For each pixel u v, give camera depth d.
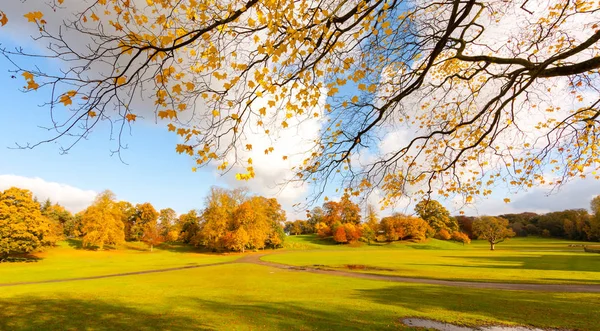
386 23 3.62
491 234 65.31
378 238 82.31
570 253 46.12
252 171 3.49
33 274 27.06
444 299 13.64
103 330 9.27
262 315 10.89
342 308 11.92
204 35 3.01
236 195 64.12
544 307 11.88
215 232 58.97
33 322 10.15
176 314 11.14
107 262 40.84
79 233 74.69
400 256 45.00
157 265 36.06
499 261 34.44
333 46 3.31
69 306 12.59
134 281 21.06
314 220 101.25
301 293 15.56
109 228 58.16
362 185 5.01
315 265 32.97
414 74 4.84
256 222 61.97
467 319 10.29
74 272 28.47
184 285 18.75
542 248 62.25
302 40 3.07
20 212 39.56
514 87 4.89
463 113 6.47
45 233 41.69
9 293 15.93
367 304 12.65
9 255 41.47
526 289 16.33
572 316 10.56
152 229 68.88
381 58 4.45
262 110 3.27
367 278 21.67
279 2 2.71
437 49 3.73
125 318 10.61
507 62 4.34
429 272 24.78
